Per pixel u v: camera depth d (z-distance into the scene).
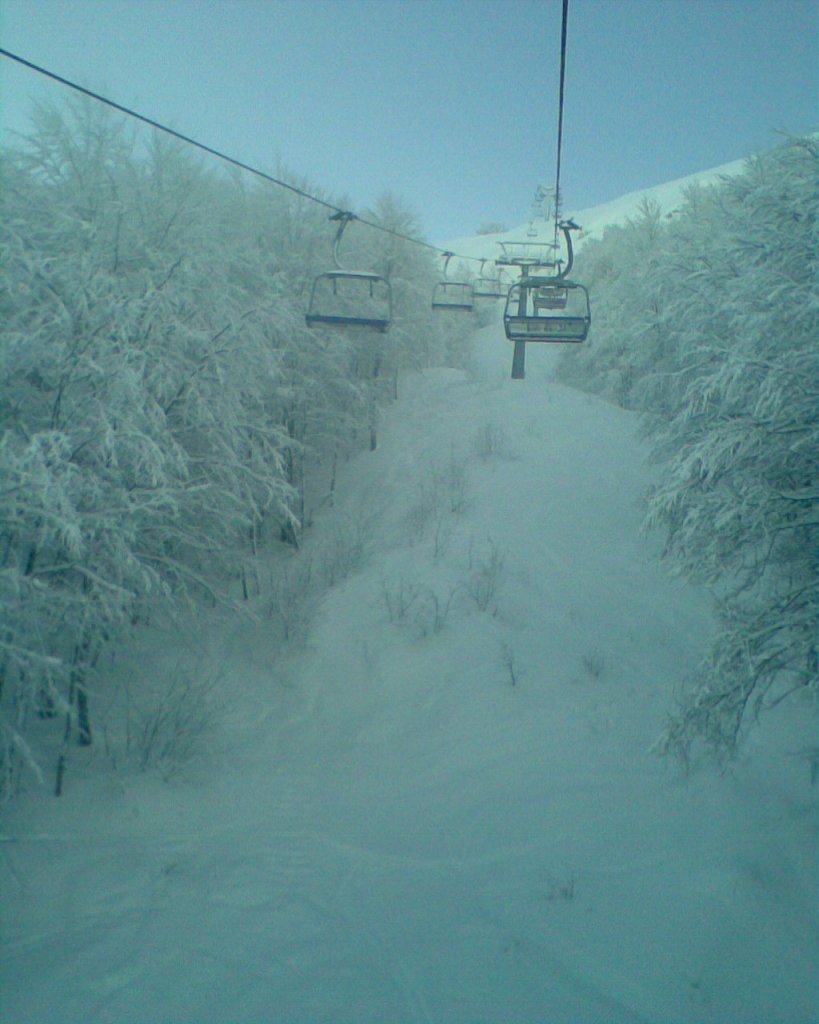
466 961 5.28
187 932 5.73
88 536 7.80
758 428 6.71
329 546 16.22
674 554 8.35
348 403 20.03
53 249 10.20
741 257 8.32
